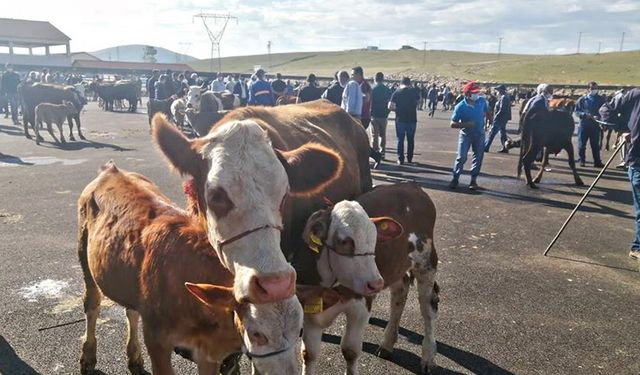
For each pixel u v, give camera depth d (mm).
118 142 16547
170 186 10227
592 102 15055
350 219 3414
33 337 4531
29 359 4203
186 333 2982
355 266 3410
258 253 2443
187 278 2900
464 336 4828
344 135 6152
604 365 4410
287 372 2508
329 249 3506
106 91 30734
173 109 18609
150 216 3357
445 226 8188
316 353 3674
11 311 4977
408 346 4672
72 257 6398
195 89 18391
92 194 3887
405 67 124125
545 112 11164
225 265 2621
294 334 2520
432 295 4418
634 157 6785
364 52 182000
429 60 149375
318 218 3588
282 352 2498
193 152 2744
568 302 5590
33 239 7012
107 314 5027
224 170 2549
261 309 2486
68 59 78188
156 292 2998
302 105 6230
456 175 10789
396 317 4449
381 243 3984
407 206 4395
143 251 3143
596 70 90812
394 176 11977
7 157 13281
